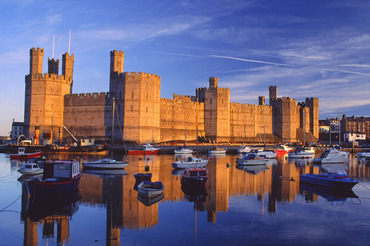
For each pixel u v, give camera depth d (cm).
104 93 8869
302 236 2083
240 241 1998
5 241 2009
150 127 8581
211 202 2889
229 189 3462
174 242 1981
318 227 2247
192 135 10306
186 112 10200
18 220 2392
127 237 2064
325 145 11325
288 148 9050
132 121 8338
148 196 2950
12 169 4944
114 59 9006
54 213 2552
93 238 2052
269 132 11862
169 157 7138
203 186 3491
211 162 6362
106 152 7538
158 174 4497
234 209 2672
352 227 2245
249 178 4222
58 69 9894
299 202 2902
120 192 3259
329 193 3272
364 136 14888
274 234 2111
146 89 8512
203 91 10912
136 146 7875
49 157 6606
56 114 8988
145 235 2098
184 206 2756
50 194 2942
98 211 2605
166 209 2661
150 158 6875
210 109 10600
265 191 3366
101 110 8856
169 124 9669
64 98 9231
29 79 8938
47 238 2053
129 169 5019
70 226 2267
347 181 3359
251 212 2584
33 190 2920
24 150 6794
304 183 3825
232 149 8950
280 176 4416
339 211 2620
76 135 9006
